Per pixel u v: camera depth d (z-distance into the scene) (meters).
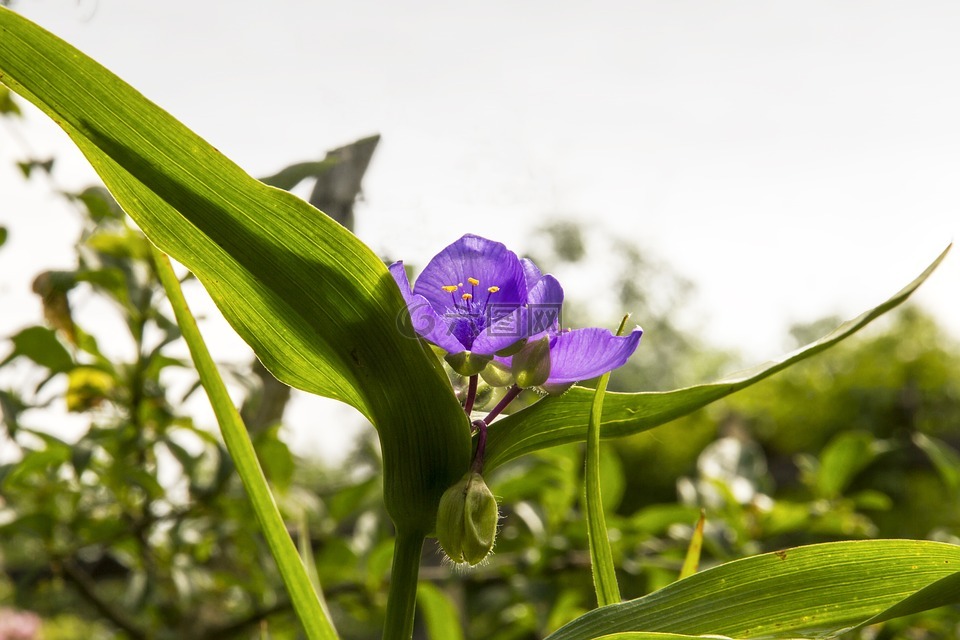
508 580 0.70
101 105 0.37
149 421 0.56
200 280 0.39
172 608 0.71
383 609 0.65
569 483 0.65
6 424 0.53
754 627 0.39
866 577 0.39
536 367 0.39
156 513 0.59
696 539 0.44
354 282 0.38
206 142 0.37
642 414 0.41
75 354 0.54
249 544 0.63
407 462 0.39
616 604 0.39
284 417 0.61
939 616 0.58
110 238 0.53
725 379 0.40
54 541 0.60
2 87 0.53
